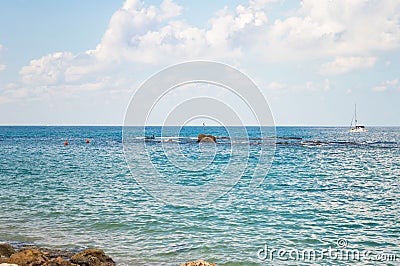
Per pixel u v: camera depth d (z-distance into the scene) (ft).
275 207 77.41
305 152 217.77
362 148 247.29
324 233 59.77
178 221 66.13
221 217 68.95
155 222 65.36
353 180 117.50
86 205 77.71
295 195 91.04
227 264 47.39
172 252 51.08
